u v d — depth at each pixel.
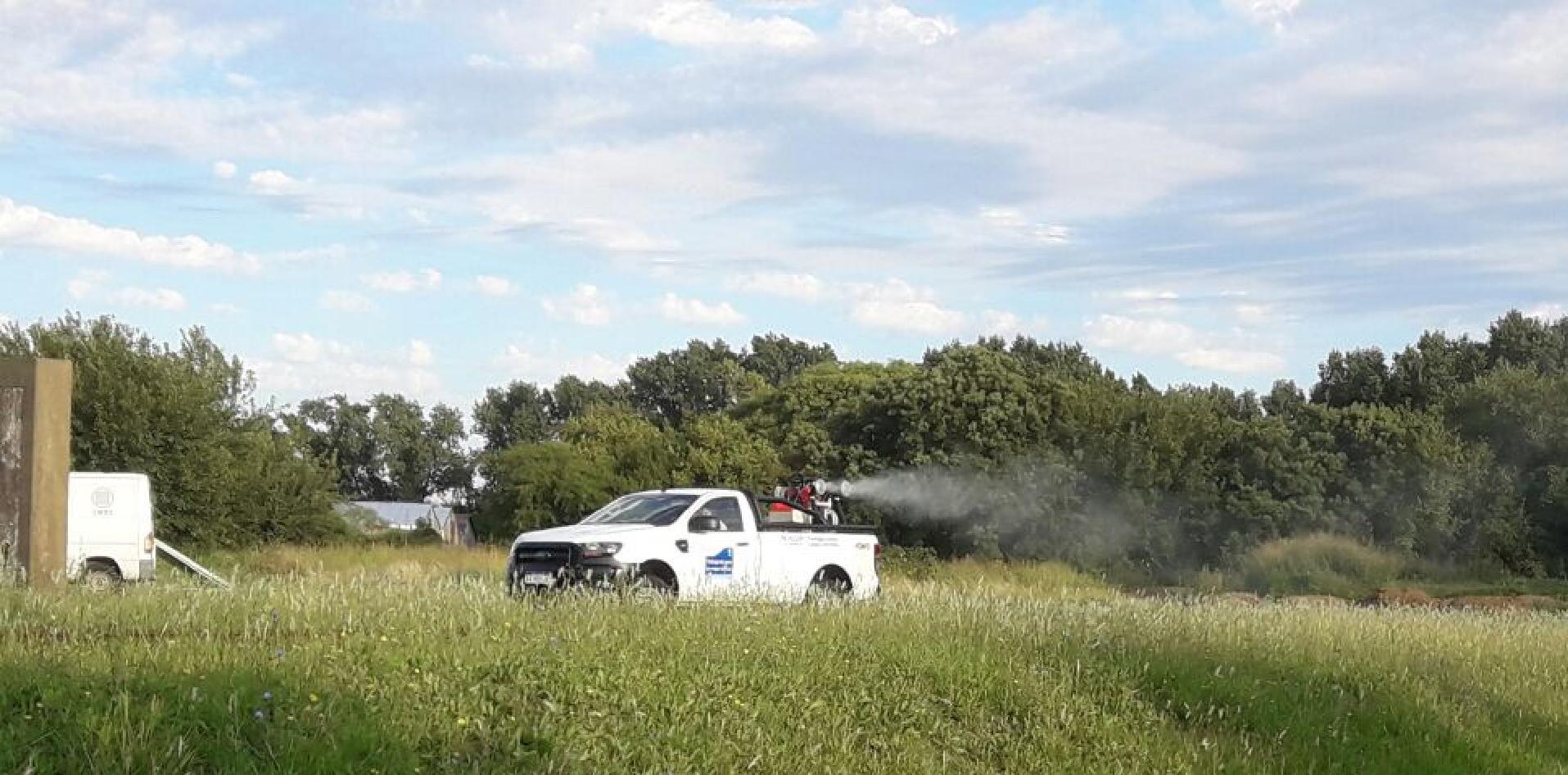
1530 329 76.75
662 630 11.30
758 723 9.33
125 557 23.34
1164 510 45.19
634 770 8.22
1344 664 13.28
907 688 10.59
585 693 9.11
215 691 7.84
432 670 9.12
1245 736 10.82
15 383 13.20
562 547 16.94
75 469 38.44
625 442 60.50
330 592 12.27
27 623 10.36
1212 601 18.55
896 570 34.94
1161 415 47.09
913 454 49.25
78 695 7.55
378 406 122.31
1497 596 33.03
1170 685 11.66
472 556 35.00
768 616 12.41
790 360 128.88
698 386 121.75
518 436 122.44
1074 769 9.71
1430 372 74.62
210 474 40.22
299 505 46.31
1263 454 44.84
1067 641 12.49
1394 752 11.03
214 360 46.06
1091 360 87.75
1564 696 13.54
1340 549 39.41
